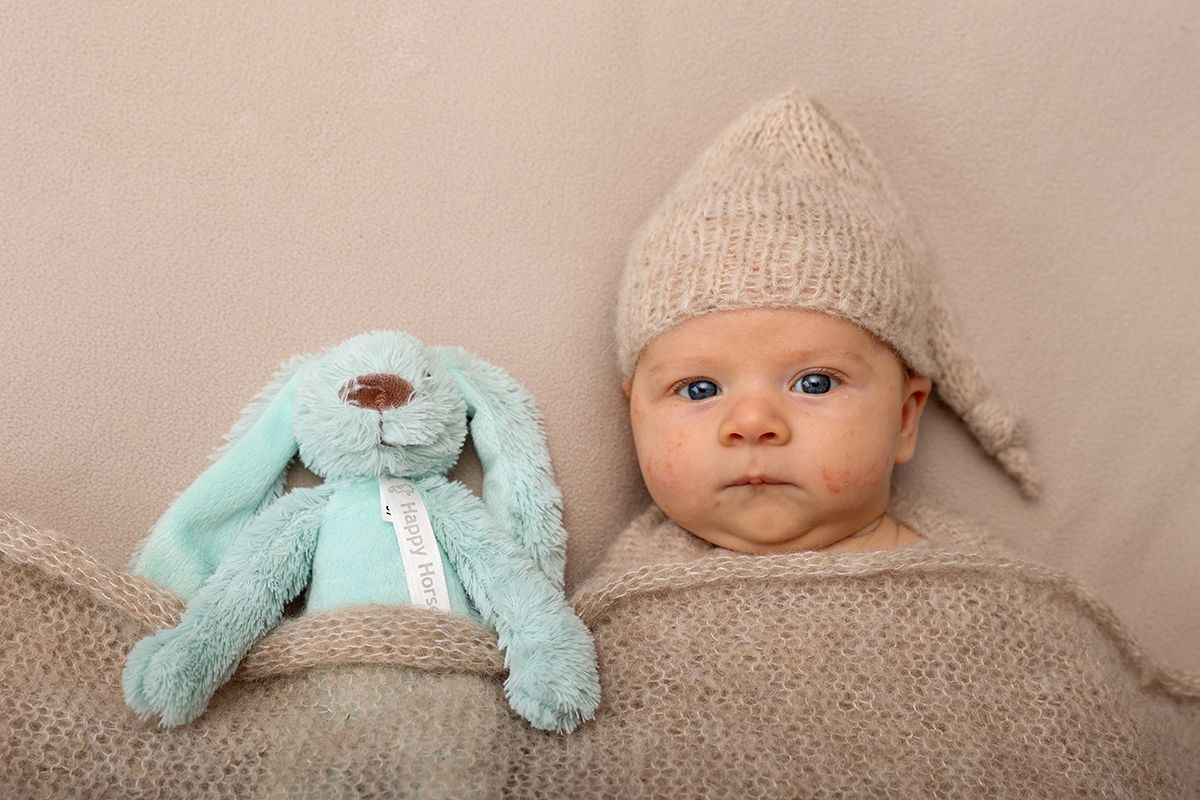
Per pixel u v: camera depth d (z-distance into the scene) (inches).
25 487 39.7
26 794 32.8
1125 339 46.3
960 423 46.3
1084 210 46.9
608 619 37.0
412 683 34.3
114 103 42.7
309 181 43.6
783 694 35.0
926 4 47.3
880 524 42.4
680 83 46.9
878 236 40.3
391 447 37.5
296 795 32.2
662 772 33.7
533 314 44.2
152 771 33.2
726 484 38.4
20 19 42.4
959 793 33.5
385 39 45.1
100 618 34.9
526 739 34.3
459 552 37.6
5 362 40.2
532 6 46.2
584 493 43.4
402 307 43.4
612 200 45.7
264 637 35.2
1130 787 34.7
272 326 42.4
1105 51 47.2
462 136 45.0
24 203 41.3
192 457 41.1
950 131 47.4
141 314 41.5
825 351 38.3
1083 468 45.8
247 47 44.1
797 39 47.3
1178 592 44.8
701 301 38.6
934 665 35.5
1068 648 36.4
